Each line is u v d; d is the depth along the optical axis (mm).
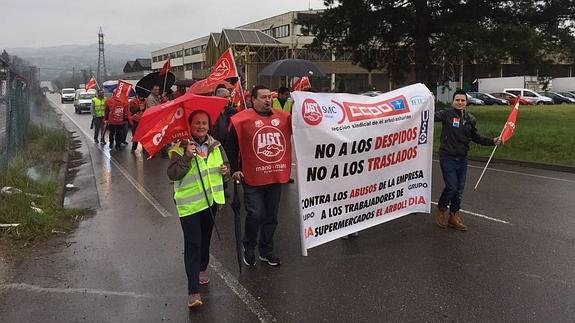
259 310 4598
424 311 4520
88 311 4598
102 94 19312
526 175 11602
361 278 5297
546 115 29031
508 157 13945
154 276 5430
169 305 4719
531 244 6297
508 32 22906
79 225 7473
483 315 4426
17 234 6629
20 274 5457
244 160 5391
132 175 11875
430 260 5785
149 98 14070
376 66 31969
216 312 4570
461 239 6523
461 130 6762
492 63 23438
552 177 11312
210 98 4660
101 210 8438
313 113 5645
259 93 5344
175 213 8148
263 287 5113
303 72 12555
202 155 4715
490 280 5184
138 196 9516
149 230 7184
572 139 15539
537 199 8828
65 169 12469
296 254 6070
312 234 5816
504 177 11297
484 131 18344
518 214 7754
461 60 24062
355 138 5996
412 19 27125
